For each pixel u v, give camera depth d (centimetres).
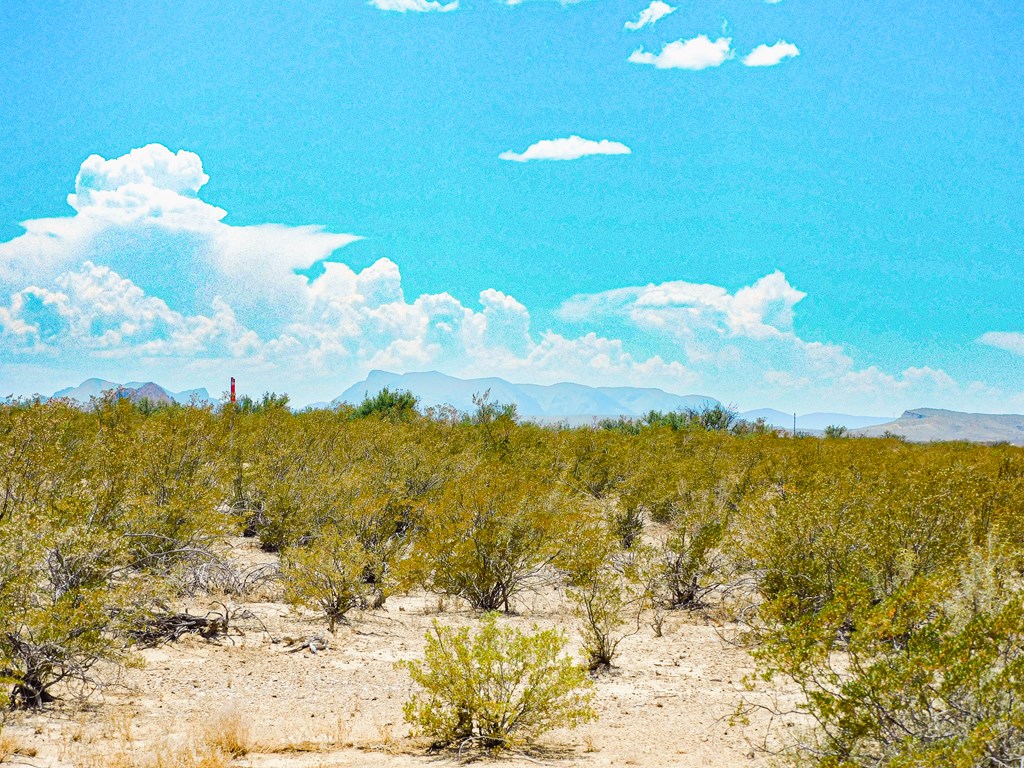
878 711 518
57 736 676
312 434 2247
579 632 1013
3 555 796
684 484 1788
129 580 920
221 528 1255
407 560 1305
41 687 764
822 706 530
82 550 859
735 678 935
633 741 729
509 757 676
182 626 1033
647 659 1025
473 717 738
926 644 518
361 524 1454
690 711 823
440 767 640
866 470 1916
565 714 727
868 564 1009
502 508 1322
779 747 676
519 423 3056
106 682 837
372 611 1250
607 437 2641
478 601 1307
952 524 1048
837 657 880
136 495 1185
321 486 1587
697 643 1102
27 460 1194
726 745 713
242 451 1947
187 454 1559
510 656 745
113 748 648
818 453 2394
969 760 446
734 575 1305
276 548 1573
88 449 1423
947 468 1527
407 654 1012
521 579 1365
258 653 988
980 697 489
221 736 670
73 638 774
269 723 754
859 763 502
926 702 507
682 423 3734
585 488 2189
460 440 2547
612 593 1067
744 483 1848
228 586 1275
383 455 2041
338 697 847
